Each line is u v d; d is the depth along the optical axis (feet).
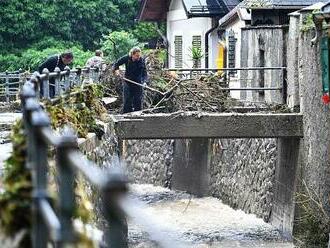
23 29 257.34
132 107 123.13
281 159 120.57
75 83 92.38
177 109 124.16
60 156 28.32
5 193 36.40
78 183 55.88
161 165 168.55
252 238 116.78
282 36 127.75
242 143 137.90
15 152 39.14
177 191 161.27
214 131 108.99
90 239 32.65
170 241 21.43
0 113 103.96
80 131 73.46
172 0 232.73
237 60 182.80
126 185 22.15
